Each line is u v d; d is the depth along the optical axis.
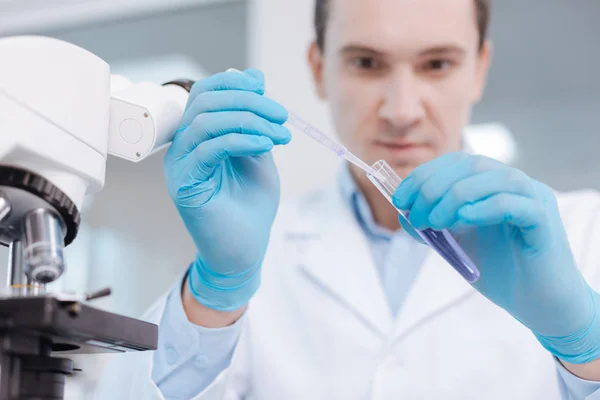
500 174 0.89
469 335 1.38
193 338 1.09
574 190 2.12
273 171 1.08
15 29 2.83
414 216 0.90
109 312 0.74
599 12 2.15
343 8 1.36
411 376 1.34
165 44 2.70
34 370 0.72
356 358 1.38
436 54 1.33
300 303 1.46
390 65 1.35
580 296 0.95
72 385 1.51
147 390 1.08
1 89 0.74
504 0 2.24
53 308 0.65
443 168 0.92
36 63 0.77
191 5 2.65
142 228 2.51
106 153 0.86
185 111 0.99
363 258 1.49
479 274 0.97
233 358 1.13
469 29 1.37
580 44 2.16
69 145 0.78
